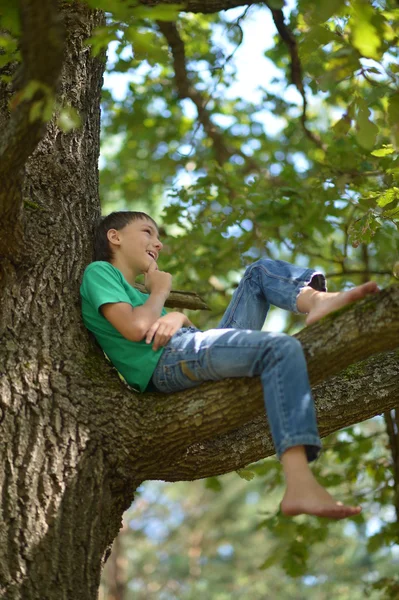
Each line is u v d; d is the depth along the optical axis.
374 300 2.93
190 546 15.94
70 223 3.71
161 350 3.28
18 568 2.82
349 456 6.31
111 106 8.25
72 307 3.46
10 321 3.33
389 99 3.29
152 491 16.95
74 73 4.07
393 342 2.90
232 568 15.58
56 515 2.95
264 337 3.00
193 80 7.63
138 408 3.24
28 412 3.11
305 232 6.20
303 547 5.95
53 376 3.22
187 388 3.25
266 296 3.46
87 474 3.07
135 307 3.43
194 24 7.49
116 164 9.47
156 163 8.62
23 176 2.99
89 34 4.19
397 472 5.77
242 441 3.50
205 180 6.21
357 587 13.41
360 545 13.17
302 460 2.79
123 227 3.72
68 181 3.82
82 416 3.16
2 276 3.43
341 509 2.69
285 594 14.73
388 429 5.79
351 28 3.14
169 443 3.19
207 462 3.44
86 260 3.67
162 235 6.40
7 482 2.96
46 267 3.50
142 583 15.98
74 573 2.89
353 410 3.52
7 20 2.84
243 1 4.86
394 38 3.20
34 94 2.70
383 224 5.70
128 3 2.82
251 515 15.51
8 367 3.20
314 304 3.21
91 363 3.34
